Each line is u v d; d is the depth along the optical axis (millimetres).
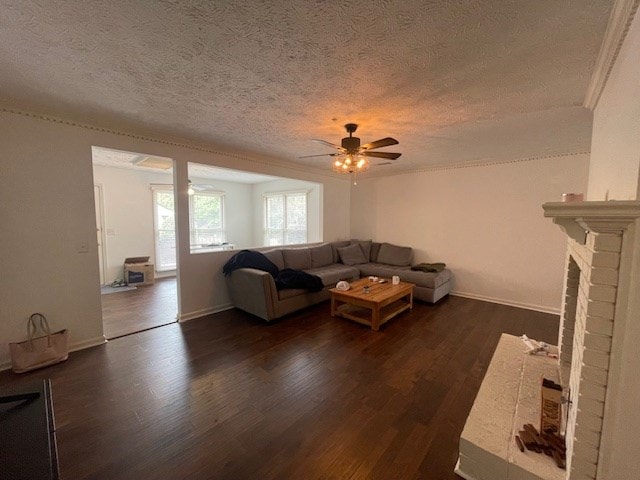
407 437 1688
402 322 3535
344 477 1428
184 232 3592
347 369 2443
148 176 5918
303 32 1440
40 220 2580
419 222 5184
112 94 2188
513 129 2926
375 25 1380
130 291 5023
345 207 6176
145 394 2082
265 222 7695
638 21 1099
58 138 2637
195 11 1287
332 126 2902
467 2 1225
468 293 4656
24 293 2523
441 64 1734
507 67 1758
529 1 1215
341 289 3732
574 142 3357
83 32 1443
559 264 3846
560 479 1270
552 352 2449
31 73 1866
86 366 2471
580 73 1799
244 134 3211
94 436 1670
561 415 1513
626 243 999
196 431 1724
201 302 3793
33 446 835
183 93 2164
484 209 4430
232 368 2451
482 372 2395
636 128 1036
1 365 2416
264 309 3438
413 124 2805
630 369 1025
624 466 1064
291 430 1738
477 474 1435
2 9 1259
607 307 1059
